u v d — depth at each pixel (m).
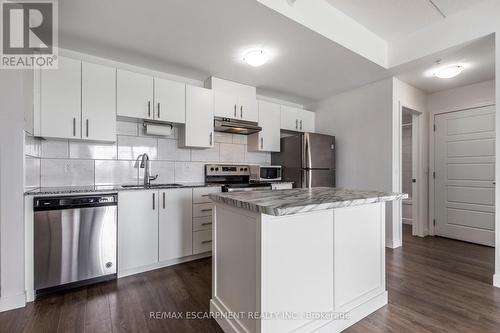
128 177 2.85
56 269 1.96
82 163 2.60
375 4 2.26
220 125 3.17
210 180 3.41
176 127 3.20
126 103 2.57
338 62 2.79
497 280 2.14
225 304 1.59
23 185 1.83
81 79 2.34
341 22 2.39
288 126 3.95
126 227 2.32
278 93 3.92
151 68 2.98
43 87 2.17
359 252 1.73
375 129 3.39
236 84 3.41
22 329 1.55
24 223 1.84
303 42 2.36
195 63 2.85
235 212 1.49
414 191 3.90
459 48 2.43
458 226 3.64
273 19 2.01
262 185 3.27
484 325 1.60
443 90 3.78
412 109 3.61
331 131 4.02
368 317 1.71
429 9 2.31
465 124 3.59
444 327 1.58
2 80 1.75
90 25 2.09
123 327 1.58
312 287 1.47
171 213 2.59
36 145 2.26
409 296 1.98
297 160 3.64
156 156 3.05
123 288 2.09
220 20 2.02
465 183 3.59
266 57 2.54
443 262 2.71
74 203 2.03
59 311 1.75
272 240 1.30
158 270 2.49
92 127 2.38
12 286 1.77
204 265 2.63
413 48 2.70
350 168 3.70
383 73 3.09
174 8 1.87
